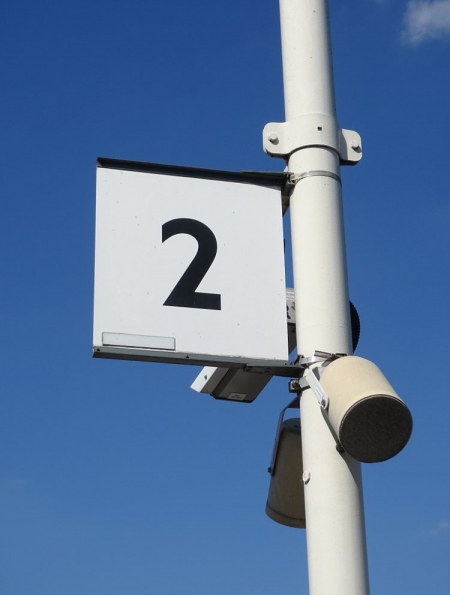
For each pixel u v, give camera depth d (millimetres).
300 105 4824
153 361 4387
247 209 4691
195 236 4598
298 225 4641
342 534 4098
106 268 4465
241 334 4473
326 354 4379
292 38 4938
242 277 4570
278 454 4590
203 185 4691
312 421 4273
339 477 4172
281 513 4574
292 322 4672
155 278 4488
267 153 4789
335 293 4500
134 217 4578
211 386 4996
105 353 4312
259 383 4902
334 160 4758
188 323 4441
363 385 3967
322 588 4043
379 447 3969
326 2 5043
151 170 4672
